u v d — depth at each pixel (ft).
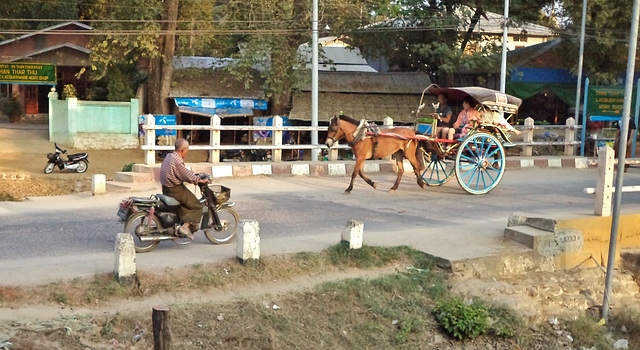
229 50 107.04
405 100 92.99
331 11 81.20
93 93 109.40
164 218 27.71
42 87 122.83
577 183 53.26
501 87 75.61
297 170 53.36
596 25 87.40
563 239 31.65
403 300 25.86
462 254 29.19
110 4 86.33
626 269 33.68
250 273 25.52
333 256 28.04
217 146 50.85
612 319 29.22
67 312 21.29
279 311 23.48
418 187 49.65
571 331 27.30
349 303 24.94
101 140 90.38
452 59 84.99
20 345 18.99
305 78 91.50
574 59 92.79
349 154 79.71
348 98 91.97
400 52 91.50
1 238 30.30
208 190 28.78
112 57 84.64
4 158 77.46
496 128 46.42
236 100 91.66
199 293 23.88
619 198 28.68
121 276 23.15
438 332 24.90
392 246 30.01
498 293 27.63
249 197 43.24
